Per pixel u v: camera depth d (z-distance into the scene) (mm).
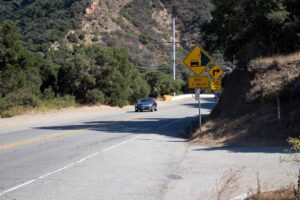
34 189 10648
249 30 30578
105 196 9930
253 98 24172
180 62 129875
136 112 54656
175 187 10906
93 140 22375
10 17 113562
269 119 20828
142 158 15922
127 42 120250
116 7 132125
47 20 111125
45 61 63875
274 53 29344
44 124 34875
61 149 18562
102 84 66000
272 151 16719
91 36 112062
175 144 20594
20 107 46344
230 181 10141
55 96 62312
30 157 16141
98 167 13898
